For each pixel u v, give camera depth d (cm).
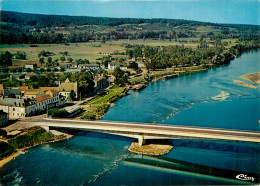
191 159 15088
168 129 16088
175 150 16200
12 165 14338
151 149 16200
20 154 15562
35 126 18100
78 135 18638
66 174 13550
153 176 13438
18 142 16325
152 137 16362
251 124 19750
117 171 13875
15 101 19975
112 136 18462
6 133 16488
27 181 12900
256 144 17050
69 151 16050
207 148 16500
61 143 17200
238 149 16312
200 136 15312
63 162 14700
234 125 19700
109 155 15588
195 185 12681
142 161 14888
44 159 15025
